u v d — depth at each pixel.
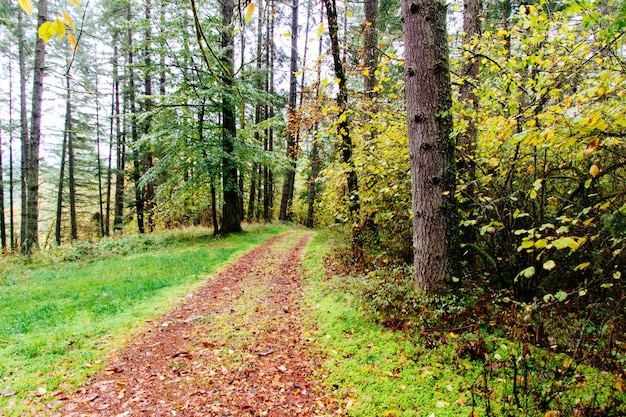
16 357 4.52
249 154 15.07
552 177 4.48
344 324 5.09
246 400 3.75
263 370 4.31
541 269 4.77
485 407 3.13
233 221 16.38
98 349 4.88
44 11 11.60
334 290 6.61
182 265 9.78
